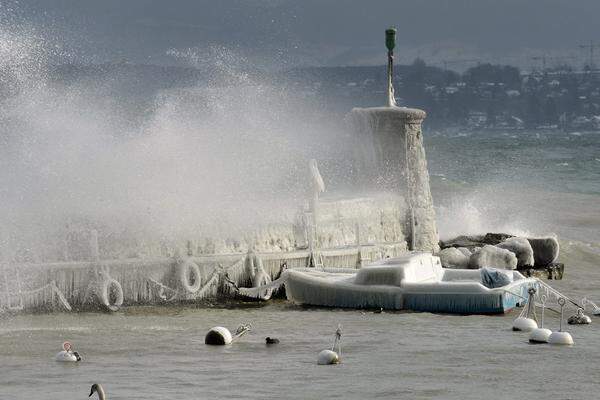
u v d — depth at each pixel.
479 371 53.88
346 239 87.69
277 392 48.94
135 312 72.56
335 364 55.62
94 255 72.50
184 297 75.81
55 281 71.44
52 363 55.75
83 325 67.44
